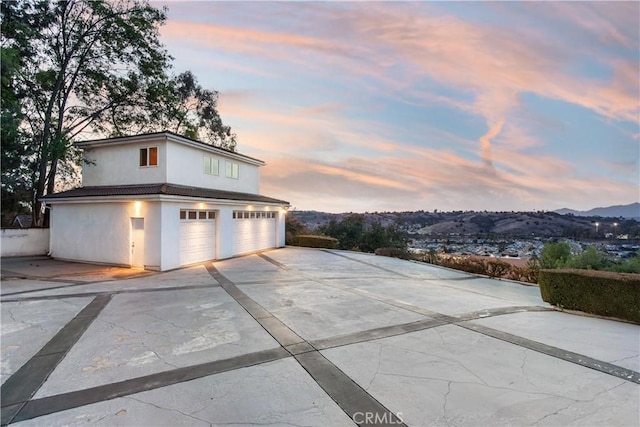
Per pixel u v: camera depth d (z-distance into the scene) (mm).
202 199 12195
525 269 11469
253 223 16859
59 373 3414
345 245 23891
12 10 14883
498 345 4395
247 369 3549
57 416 2609
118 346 4219
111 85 18109
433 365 3699
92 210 12250
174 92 20812
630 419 2648
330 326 5148
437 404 2852
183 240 11945
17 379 3273
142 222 11312
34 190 15906
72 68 17234
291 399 2916
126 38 17453
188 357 3873
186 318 5527
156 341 4414
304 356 3934
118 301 6719
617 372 3578
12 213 17000
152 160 12828
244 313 5867
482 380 3334
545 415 2695
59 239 13070
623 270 9367
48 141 15750
